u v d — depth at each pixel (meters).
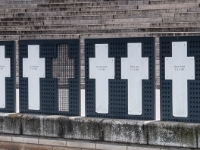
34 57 12.83
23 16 20.86
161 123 10.93
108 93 11.89
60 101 12.53
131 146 11.32
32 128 12.57
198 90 10.84
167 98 11.16
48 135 12.35
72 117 12.09
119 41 11.74
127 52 11.66
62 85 12.49
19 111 13.09
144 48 11.49
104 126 11.61
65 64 12.41
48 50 12.63
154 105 11.38
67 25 19.33
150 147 11.09
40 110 12.80
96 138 11.73
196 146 10.55
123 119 11.62
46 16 20.56
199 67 10.84
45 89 12.73
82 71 16.50
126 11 19.25
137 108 11.55
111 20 19.16
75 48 12.26
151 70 11.42
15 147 12.84
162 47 11.19
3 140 12.99
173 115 11.12
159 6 19.05
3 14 21.11
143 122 11.16
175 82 11.06
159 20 18.45
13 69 13.20
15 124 12.79
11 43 13.19
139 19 18.80
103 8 20.02
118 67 11.79
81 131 11.91
